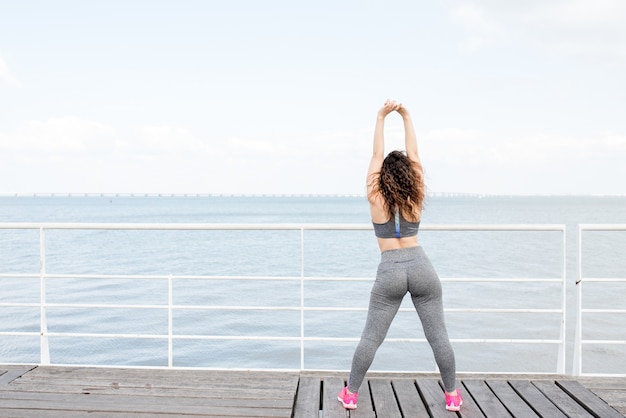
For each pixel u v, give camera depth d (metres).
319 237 38.47
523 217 70.75
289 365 9.63
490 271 19.77
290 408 3.22
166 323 12.12
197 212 104.12
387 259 3.24
